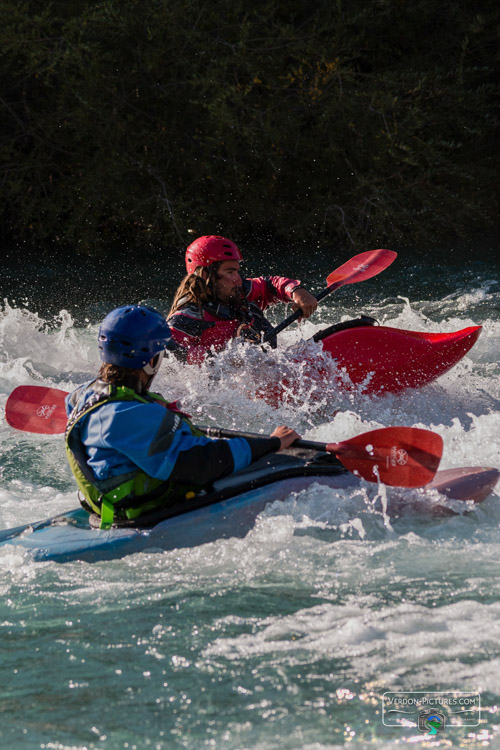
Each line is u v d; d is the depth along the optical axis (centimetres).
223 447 983
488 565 919
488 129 4509
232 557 958
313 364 1578
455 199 4056
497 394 1659
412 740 620
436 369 1606
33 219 4209
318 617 815
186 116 4247
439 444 1002
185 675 721
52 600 876
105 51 4000
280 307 2562
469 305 2597
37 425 1149
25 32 3828
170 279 3325
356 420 1473
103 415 931
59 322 2525
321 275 3347
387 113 4128
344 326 1628
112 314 941
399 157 3962
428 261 3500
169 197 4138
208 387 1566
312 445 1046
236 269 1588
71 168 4178
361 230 4106
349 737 630
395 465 1030
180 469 951
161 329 944
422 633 774
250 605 845
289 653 752
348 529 1010
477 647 745
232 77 4138
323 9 4303
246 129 3862
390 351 1600
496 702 667
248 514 1014
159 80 4191
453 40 4500
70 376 1802
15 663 752
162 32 4000
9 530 1049
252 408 1555
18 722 661
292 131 4081
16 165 4109
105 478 964
